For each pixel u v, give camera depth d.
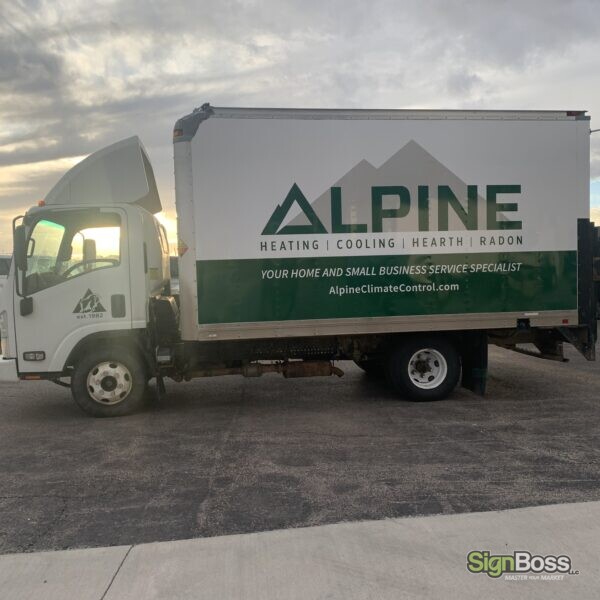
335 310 6.54
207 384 8.45
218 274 6.36
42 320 6.31
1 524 3.82
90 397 6.46
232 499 4.15
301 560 3.24
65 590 2.99
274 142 6.36
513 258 6.79
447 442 5.42
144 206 6.95
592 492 4.14
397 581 3.02
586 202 6.89
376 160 6.51
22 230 6.09
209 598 2.89
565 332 7.02
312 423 6.19
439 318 6.71
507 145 6.71
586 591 2.93
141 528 3.71
